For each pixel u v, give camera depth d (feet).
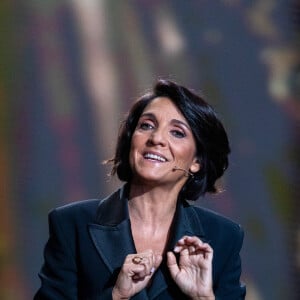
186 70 38.78
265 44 37.73
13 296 33.96
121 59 39.70
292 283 33.81
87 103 39.42
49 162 38.11
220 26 38.42
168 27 39.19
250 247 34.58
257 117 37.42
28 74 39.22
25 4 39.47
